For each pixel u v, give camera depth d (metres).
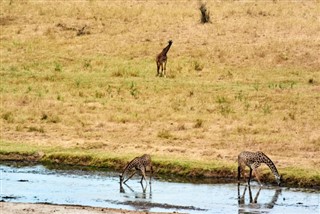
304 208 42.03
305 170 48.62
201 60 83.44
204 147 56.00
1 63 83.56
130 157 52.09
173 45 88.19
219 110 67.00
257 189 46.31
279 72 79.50
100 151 54.56
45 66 82.88
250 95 70.94
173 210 41.41
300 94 71.12
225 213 40.88
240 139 57.75
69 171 51.06
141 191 45.69
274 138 57.59
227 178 49.06
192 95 71.62
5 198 44.06
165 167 50.38
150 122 63.47
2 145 56.12
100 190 46.00
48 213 39.47
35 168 51.91
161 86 74.25
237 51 85.19
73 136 59.50
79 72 80.69
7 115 64.88
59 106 68.25
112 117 64.50
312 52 84.06
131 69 80.94
